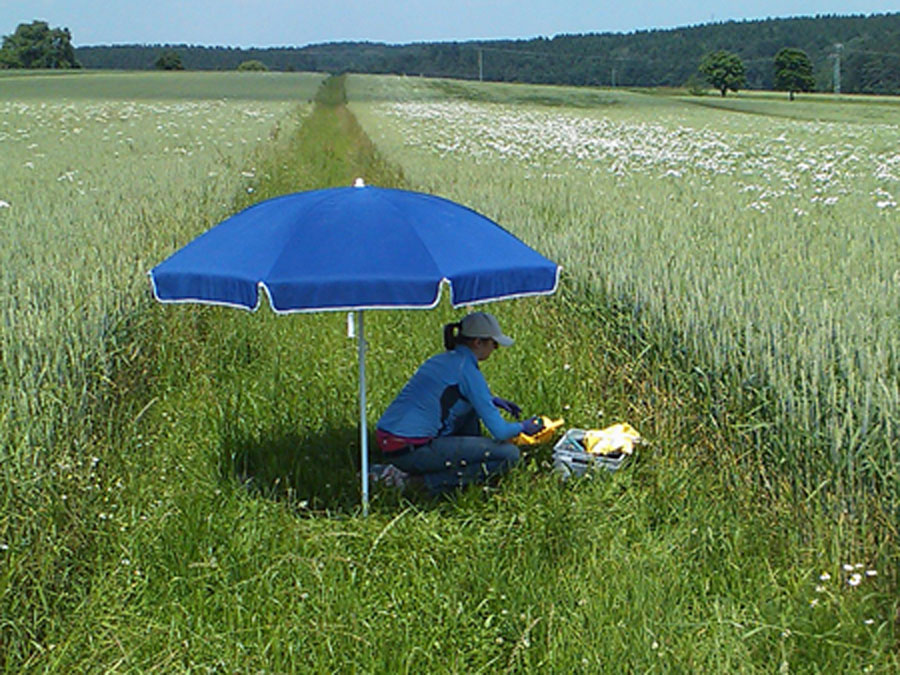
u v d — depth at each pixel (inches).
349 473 238.8
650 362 267.4
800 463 201.9
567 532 203.6
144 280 319.0
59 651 169.6
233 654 169.6
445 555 201.2
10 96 2362.2
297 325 375.6
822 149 884.0
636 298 285.6
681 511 214.1
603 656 164.4
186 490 227.6
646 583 181.8
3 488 187.5
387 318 383.6
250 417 271.4
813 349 217.3
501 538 206.4
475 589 187.3
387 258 186.5
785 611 174.7
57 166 674.2
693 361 244.8
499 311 380.2
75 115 1385.3
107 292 296.7
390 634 173.9
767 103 2938.0
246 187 652.7
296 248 188.1
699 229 395.2
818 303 252.7
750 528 202.1
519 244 208.2
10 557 176.2
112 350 271.7
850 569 174.7
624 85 5949.8
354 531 209.3
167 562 195.5
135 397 277.4
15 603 169.8
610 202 502.3
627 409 270.5
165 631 174.7
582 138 1070.4
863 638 167.0
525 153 877.2
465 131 1210.6
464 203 528.1
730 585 187.8
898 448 184.9
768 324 239.3
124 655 167.6
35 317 256.8
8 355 235.9
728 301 256.4
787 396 205.9
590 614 174.6
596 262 339.0
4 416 205.2
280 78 3595.0
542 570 193.5
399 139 1083.9
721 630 169.2
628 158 799.7
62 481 201.2
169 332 317.7
